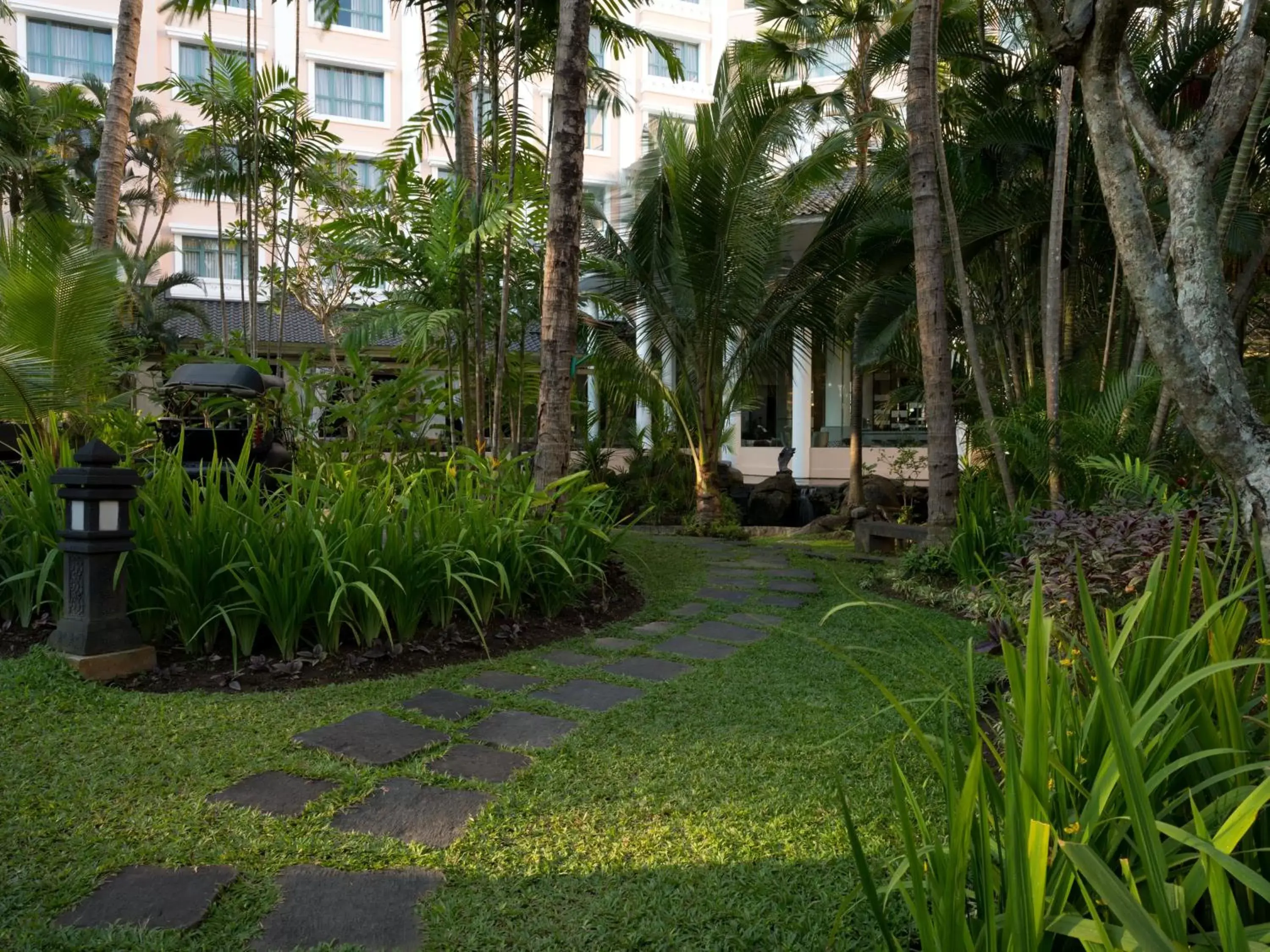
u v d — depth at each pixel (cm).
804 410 1722
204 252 2355
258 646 423
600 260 1059
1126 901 104
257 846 232
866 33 1266
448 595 459
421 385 690
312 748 305
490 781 280
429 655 436
